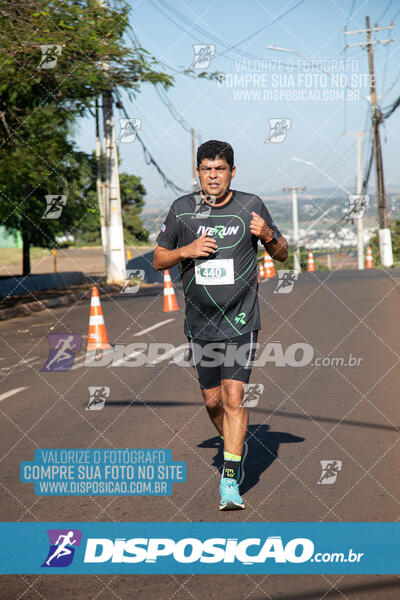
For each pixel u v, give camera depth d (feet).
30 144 56.95
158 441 17.81
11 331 42.22
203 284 13.42
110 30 51.08
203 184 13.34
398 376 24.67
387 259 121.70
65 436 18.61
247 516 12.94
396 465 15.26
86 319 46.73
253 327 13.56
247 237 13.38
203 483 14.69
